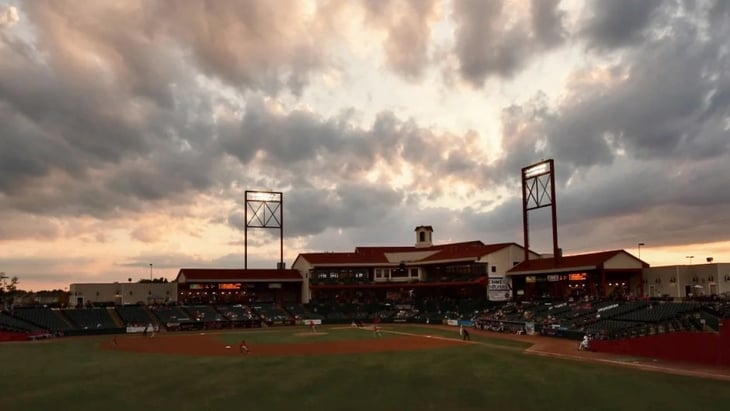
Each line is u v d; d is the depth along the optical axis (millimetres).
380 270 108312
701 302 57531
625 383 31719
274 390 30703
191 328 83750
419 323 93000
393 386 31766
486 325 76500
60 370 39156
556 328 62938
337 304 102500
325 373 37031
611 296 74500
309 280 104812
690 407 25812
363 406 26594
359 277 107312
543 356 45344
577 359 43062
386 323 95062
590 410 25500
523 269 91062
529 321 71188
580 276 83562
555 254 85875
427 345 55875
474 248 101938
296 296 110875
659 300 64125
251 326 88812
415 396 28828
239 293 105875
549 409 25734
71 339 68000
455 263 101000
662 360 41250
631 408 25734
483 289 97312
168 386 32125
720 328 38812
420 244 122188
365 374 36406
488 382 32719
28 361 44656
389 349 52531
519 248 97125
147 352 51562
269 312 96125
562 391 29672
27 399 28609
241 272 105438
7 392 30578
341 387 31547
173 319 86312
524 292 95812
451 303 97438
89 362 43812
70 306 93250
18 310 79625
